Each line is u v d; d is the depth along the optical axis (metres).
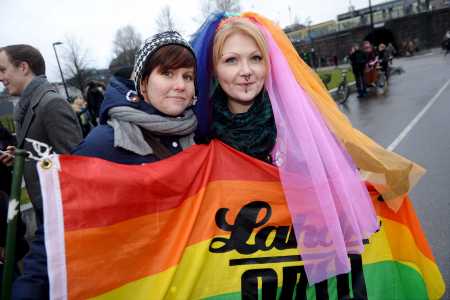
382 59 16.22
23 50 2.62
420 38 43.88
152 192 1.41
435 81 15.54
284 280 1.60
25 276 1.21
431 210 3.78
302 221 1.60
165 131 1.46
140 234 1.39
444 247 3.09
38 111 2.55
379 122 8.81
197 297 1.51
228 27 1.60
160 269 1.40
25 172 2.55
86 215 1.29
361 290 1.71
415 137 6.86
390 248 1.83
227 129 1.66
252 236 1.59
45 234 1.23
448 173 4.71
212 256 1.54
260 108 1.67
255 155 1.65
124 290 1.35
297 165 1.60
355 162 1.83
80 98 7.43
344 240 1.65
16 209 1.20
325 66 47.78
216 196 1.58
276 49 1.69
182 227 1.46
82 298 1.28
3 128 3.33
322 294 1.66
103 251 1.32
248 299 1.56
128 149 1.41
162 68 1.42
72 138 2.57
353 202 1.64
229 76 1.61
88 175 1.31
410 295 1.83
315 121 1.64
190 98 1.51
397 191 1.82
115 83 1.53
